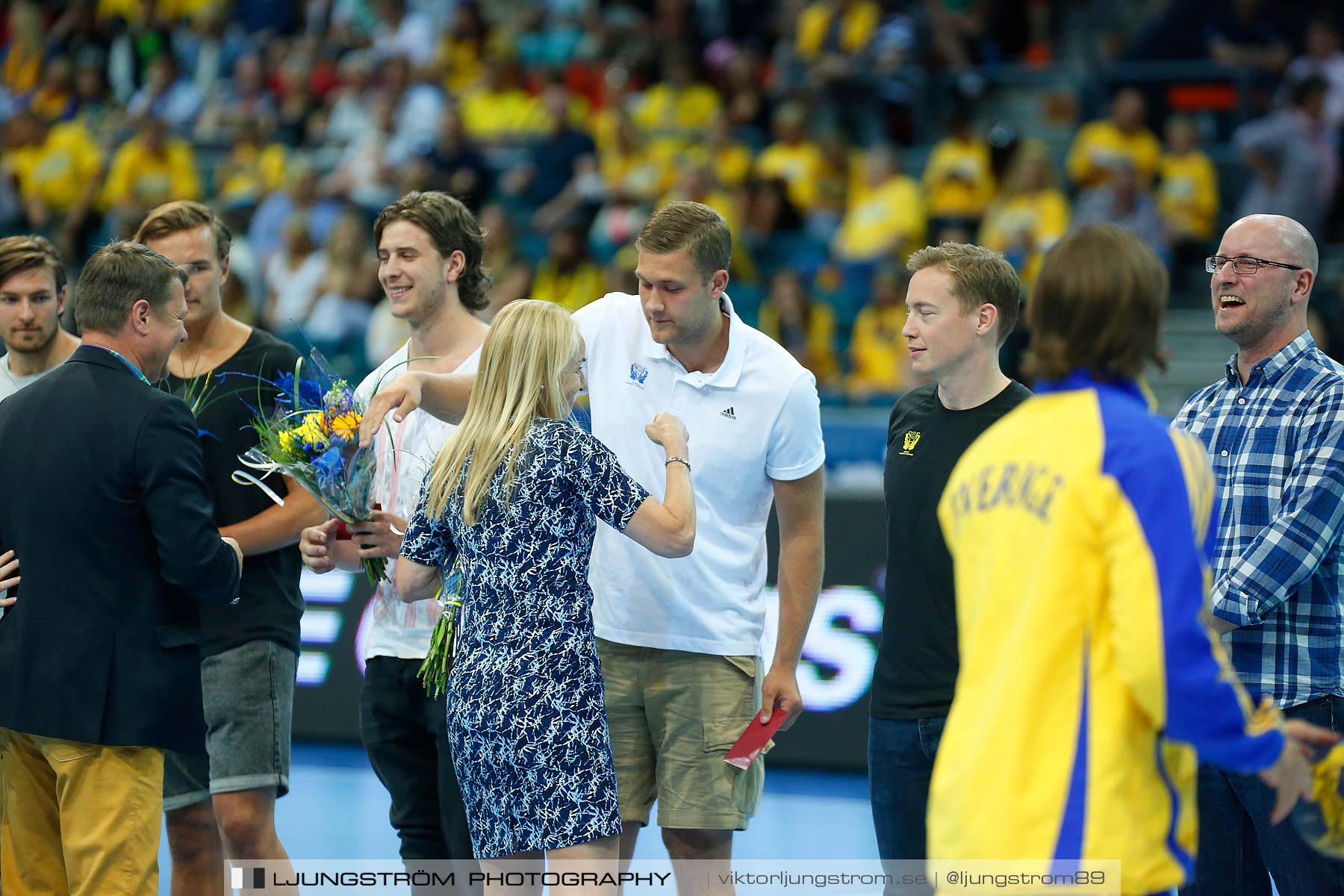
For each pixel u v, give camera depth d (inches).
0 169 1802.4
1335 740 349.7
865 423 1120.8
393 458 580.1
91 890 499.8
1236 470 508.4
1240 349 523.2
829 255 1489.9
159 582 512.1
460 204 590.6
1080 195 1471.5
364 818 842.8
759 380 530.6
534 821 461.4
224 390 603.2
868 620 935.7
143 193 1717.5
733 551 536.4
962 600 365.4
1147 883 331.6
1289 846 486.3
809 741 939.3
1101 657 334.0
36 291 600.1
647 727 541.6
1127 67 1556.3
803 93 1592.0
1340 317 1151.0
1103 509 330.0
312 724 1025.5
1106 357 346.6
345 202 1592.0
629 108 1690.5
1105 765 330.3
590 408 560.4
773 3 1813.5
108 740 496.1
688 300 507.8
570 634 470.0
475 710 466.6
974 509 360.2
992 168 1488.7
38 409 511.2
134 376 518.3
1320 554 479.2
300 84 1828.2
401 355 601.9
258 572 596.4
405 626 559.5
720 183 1535.4
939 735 494.9
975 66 1642.5
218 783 587.2
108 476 499.5
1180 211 1433.3
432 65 1811.0
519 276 1450.5
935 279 498.0
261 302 1579.7
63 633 495.2
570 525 473.1
